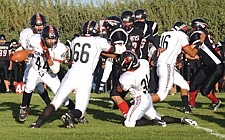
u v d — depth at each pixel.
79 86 16.66
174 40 20.77
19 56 17.06
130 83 16.64
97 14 47.44
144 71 16.98
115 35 18.56
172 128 16.75
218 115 21.00
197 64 35.84
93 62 16.89
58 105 16.72
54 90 18.38
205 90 22.58
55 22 47.75
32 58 18.09
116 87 18.09
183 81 21.98
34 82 18.23
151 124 17.39
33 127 16.77
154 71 23.80
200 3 45.38
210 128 16.94
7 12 47.12
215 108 23.25
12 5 47.31
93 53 16.84
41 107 24.28
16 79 37.44
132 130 16.30
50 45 16.94
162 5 46.03
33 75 18.20
